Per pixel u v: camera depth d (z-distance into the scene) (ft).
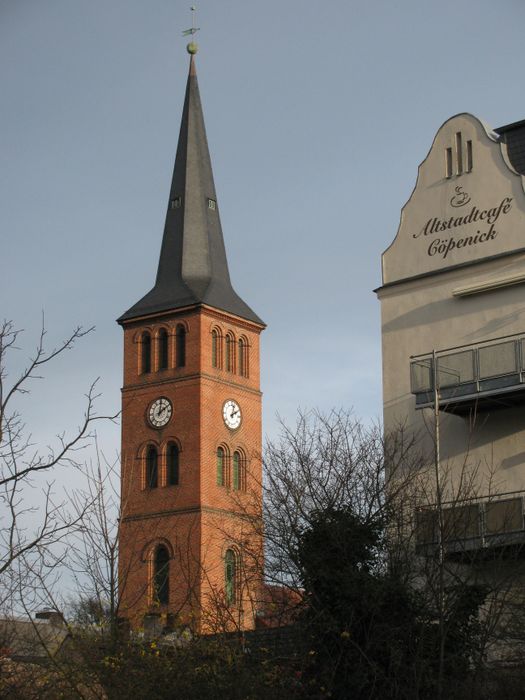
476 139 166.50
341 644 113.91
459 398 151.33
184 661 102.58
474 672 112.78
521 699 111.86
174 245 393.29
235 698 101.76
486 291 159.63
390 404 164.04
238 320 385.70
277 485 138.92
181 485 363.15
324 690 110.63
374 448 141.38
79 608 97.71
